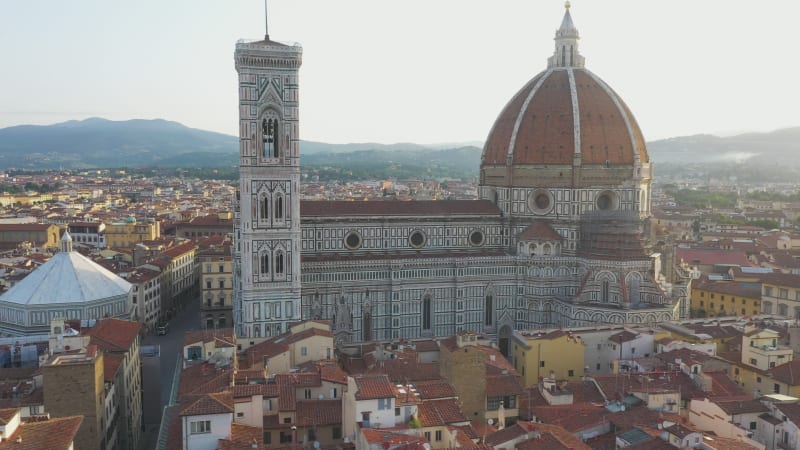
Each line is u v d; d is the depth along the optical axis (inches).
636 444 3334.2
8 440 2694.4
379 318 7160.4
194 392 3612.2
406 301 7229.3
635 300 7293.3
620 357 5782.5
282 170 6476.4
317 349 4913.9
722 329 6166.3
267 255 6515.8
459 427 3373.5
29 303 6136.8
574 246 7859.3
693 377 4503.0
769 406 3873.0
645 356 5816.9
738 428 3656.5
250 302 6481.3
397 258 7268.7
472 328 7539.4
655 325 6688.0
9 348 4872.0
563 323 7455.7
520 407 4424.2
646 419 3762.3
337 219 7268.7
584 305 7249.0
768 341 5083.7
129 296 6806.1
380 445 2972.4
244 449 3046.3
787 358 4896.7
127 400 4758.9
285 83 6437.0
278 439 3592.5
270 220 6481.3
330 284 6914.4
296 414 3661.4
